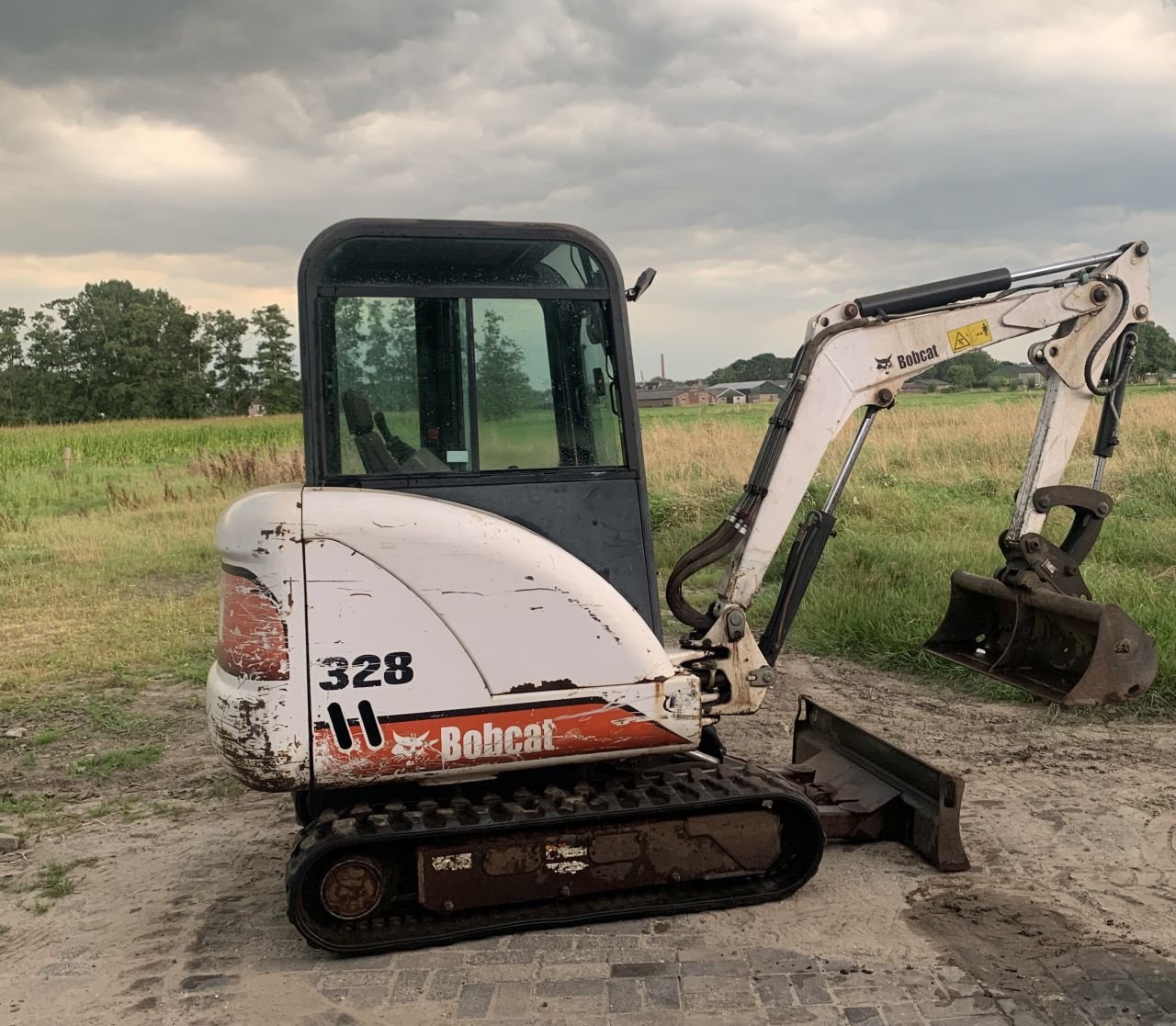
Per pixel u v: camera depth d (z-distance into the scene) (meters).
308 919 3.75
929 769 4.41
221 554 3.75
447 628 3.70
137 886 4.46
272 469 19.95
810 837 4.12
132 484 20.11
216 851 4.82
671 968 3.61
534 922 3.87
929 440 19.92
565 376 4.00
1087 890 4.16
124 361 91.56
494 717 3.74
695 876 3.99
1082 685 4.59
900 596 8.43
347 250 3.83
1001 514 12.38
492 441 3.93
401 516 3.67
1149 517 12.55
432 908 3.78
